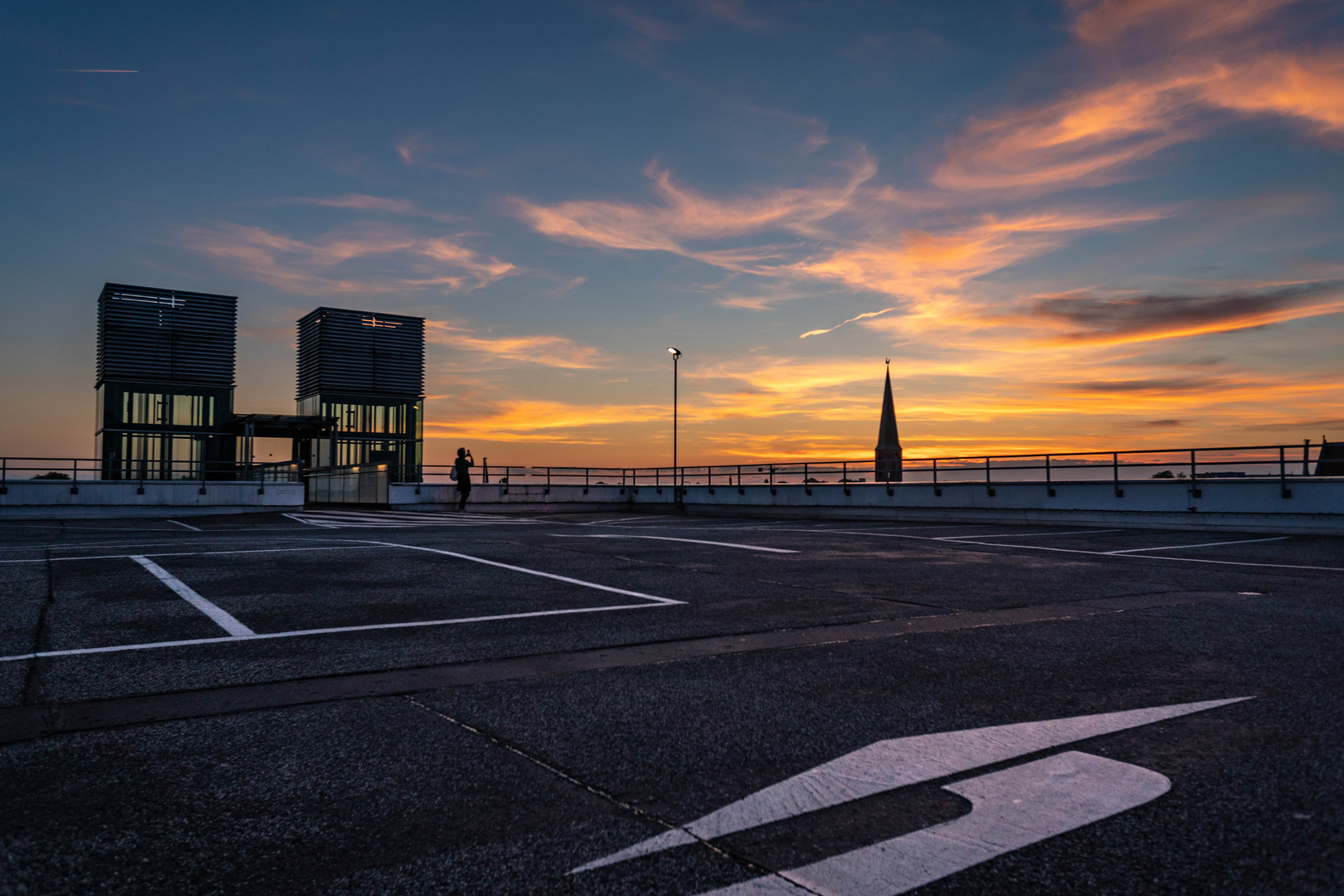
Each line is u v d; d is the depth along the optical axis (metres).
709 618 6.93
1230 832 2.78
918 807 3.00
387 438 74.12
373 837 2.77
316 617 6.91
